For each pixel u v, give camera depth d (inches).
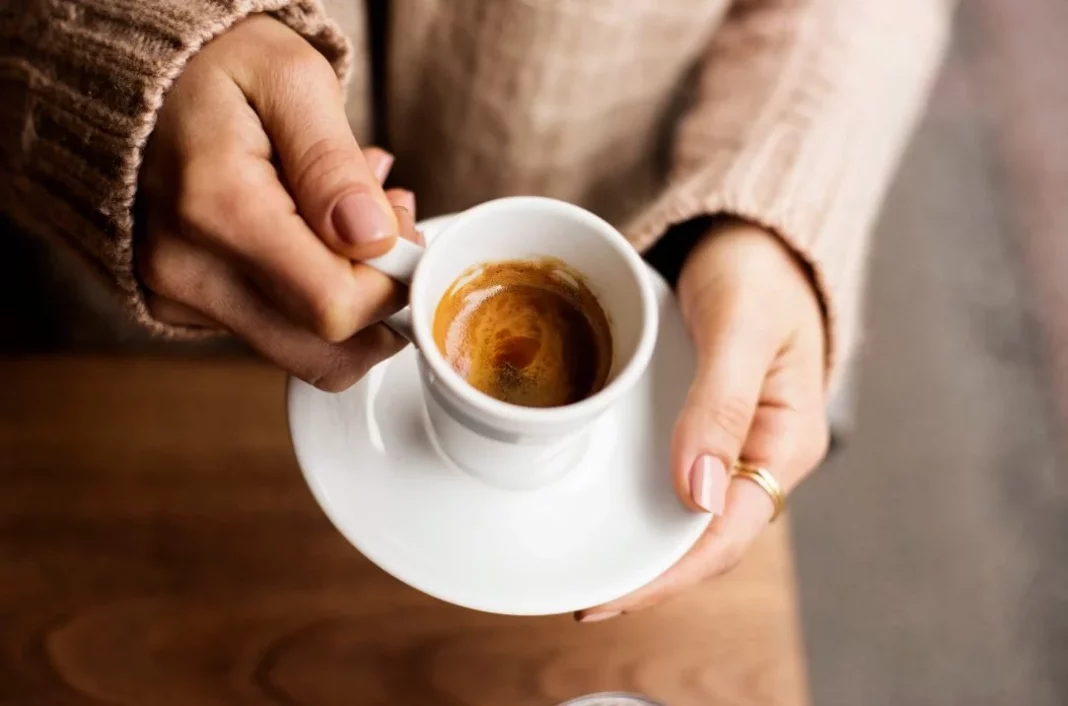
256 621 16.6
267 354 13.6
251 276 12.7
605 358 13.6
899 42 19.0
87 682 16.1
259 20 13.2
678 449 14.4
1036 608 30.8
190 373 18.1
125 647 16.3
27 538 16.8
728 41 19.4
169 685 16.2
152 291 13.7
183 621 16.5
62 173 13.5
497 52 17.5
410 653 16.6
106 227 13.2
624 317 13.4
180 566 16.8
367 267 12.6
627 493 14.4
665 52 18.5
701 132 18.4
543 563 13.9
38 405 17.6
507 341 13.7
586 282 13.7
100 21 13.2
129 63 12.7
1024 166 38.6
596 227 13.3
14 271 20.7
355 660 16.5
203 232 12.4
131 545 16.8
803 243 16.0
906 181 37.7
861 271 18.1
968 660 29.9
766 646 17.0
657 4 17.5
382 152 15.1
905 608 30.4
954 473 32.5
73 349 21.1
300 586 16.8
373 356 13.6
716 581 17.3
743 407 14.7
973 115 39.4
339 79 14.3
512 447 13.2
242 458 17.5
